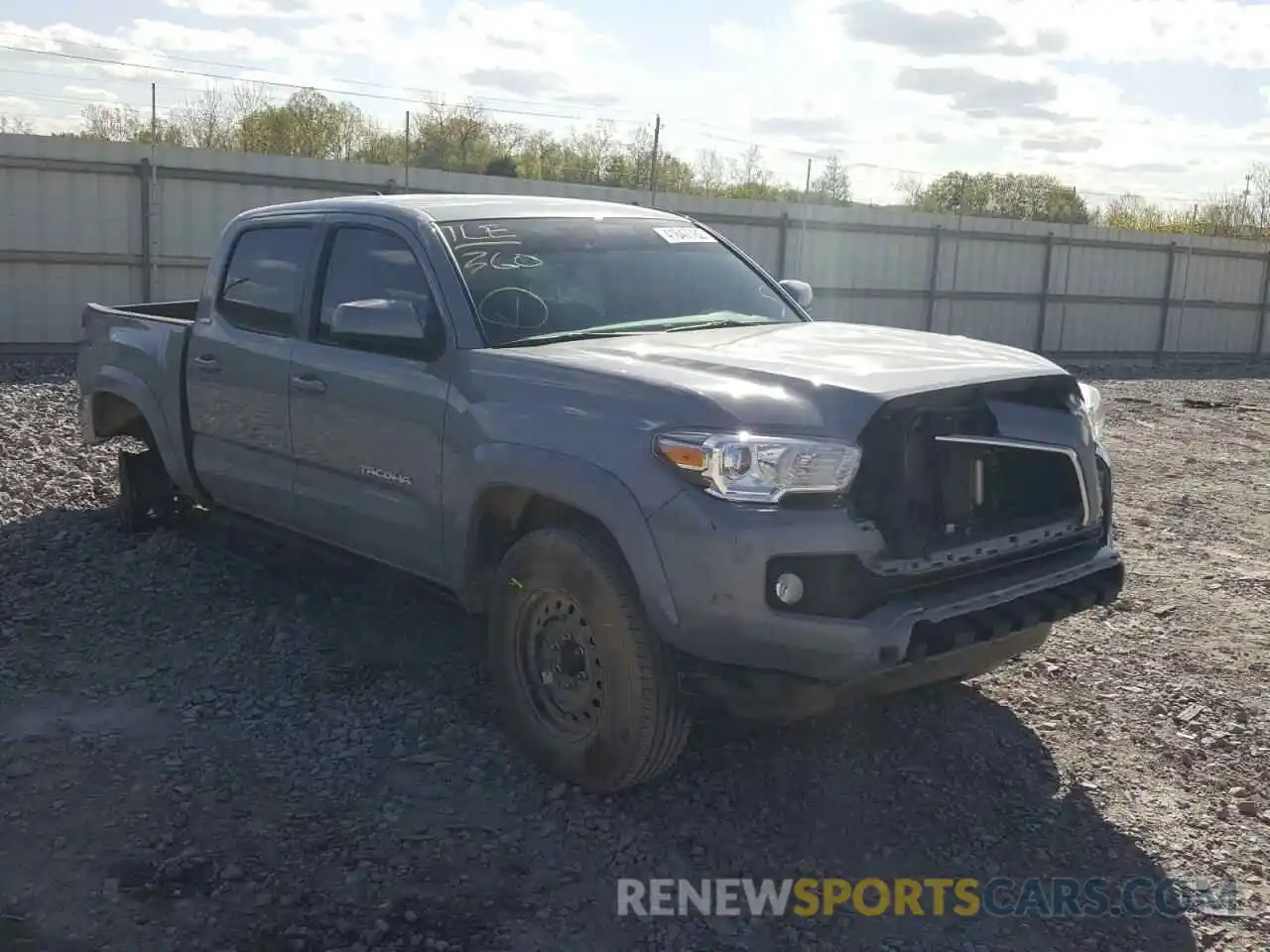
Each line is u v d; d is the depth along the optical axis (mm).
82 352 7090
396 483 4719
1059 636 5906
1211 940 3461
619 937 3352
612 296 4949
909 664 3744
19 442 9656
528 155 35031
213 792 4059
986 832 3996
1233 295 28250
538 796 4102
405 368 4660
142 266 17359
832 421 3654
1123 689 5250
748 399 3715
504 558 4215
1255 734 4855
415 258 4805
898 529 3654
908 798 4184
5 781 4086
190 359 6008
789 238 22562
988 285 25031
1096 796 4277
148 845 3715
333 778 4191
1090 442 4105
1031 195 40031
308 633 5523
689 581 3611
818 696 3715
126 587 6094
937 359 4164
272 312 5516
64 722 4562
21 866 3574
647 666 3812
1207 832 4062
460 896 3506
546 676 4172
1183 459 12234
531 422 4094
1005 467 3971
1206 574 7316
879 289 23703
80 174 16797
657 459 3703
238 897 3451
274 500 5527
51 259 16766
